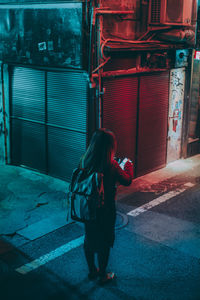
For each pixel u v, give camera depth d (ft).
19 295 13.85
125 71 23.32
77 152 24.08
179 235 18.51
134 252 16.85
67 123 24.14
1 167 28.45
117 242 17.72
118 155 24.86
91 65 21.02
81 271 15.38
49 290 14.14
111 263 15.92
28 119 26.78
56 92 24.22
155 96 26.43
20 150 28.22
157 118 27.12
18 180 25.67
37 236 18.24
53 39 22.81
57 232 18.69
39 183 25.16
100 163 12.75
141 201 22.59
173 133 29.14
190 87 28.76
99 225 13.03
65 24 21.80
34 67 24.89
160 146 28.04
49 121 25.32
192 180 26.13
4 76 27.37
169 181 25.93
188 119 29.55
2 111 28.37
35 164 27.40
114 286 14.35
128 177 13.23
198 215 20.77
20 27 24.82
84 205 12.69
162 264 15.92
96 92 22.08
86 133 23.07
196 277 14.98
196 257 16.52
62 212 20.93
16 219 20.02
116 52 22.33
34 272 15.30
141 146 26.37
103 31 21.66
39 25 23.45
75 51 21.67
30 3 23.52
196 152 31.83
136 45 22.85
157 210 21.35
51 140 25.64
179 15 23.93
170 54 26.08
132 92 24.58
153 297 13.73
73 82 22.93
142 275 15.08
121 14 22.18
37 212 20.90
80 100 22.86
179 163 29.76
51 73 24.11
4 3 25.39
